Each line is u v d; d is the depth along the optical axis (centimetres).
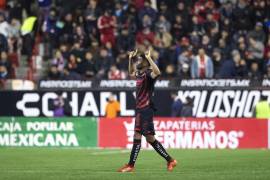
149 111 2705
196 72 4981
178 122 4406
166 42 5341
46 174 2664
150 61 2666
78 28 5475
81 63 5169
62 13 5891
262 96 4734
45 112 4956
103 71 5153
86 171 2808
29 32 5519
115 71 5038
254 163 3198
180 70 5056
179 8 5550
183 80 4850
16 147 4531
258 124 4325
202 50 4978
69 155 3834
